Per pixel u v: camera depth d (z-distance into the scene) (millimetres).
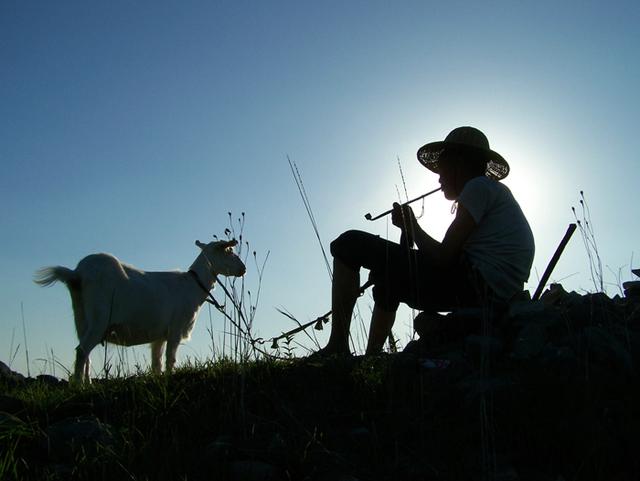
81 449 2146
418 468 2012
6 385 3477
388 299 2965
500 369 2465
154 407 2441
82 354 4488
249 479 1972
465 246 2848
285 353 2912
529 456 2031
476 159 3021
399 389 2467
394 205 2975
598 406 2150
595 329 2500
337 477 1968
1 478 1951
